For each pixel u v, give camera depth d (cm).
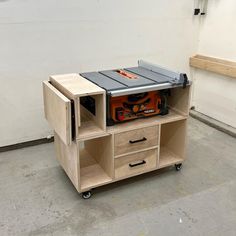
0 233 180
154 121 219
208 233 181
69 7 266
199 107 374
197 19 346
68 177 236
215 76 339
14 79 264
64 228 185
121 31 302
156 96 223
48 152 279
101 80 215
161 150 259
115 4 288
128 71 244
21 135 284
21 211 199
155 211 200
